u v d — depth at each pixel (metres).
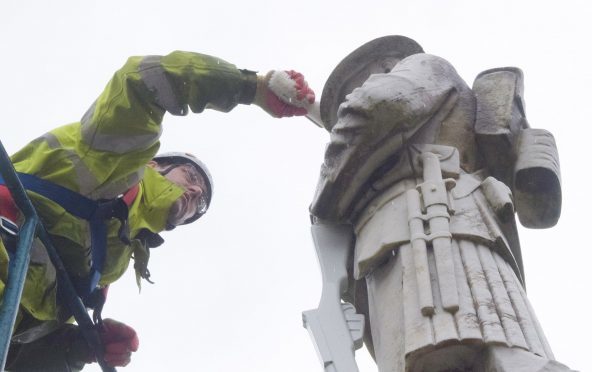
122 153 5.43
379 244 4.55
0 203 5.12
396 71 5.02
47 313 5.28
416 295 4.24
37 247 5.21
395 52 5.37
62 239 5.30
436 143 4.89
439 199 4.53
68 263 5.33
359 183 4.85
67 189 5.35
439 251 4.33
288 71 5.64
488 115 5.04
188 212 6.20
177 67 5.48
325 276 4.82
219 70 5.54
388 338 4.31
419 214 4.50
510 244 4.64
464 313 4.11
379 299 4.49
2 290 4.60
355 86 5.38
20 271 4.37
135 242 5.77
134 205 5.77
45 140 5.46
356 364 4.38
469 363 4.08
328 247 4.94
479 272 4.29
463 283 4.23
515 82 5.17
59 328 5.62
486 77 5.21
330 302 4.68
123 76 5.45
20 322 5.32
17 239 4.82
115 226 5.59
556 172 4.94
